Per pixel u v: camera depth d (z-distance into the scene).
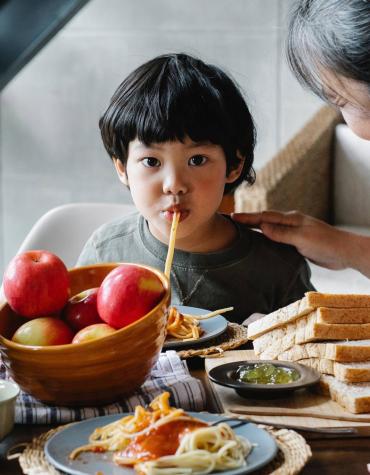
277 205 2.68
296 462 0.85
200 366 1.23
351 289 2.62
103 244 1.72
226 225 1.66
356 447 0.95
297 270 1.68
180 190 1.47
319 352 1.13
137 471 0.83
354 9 1.11
